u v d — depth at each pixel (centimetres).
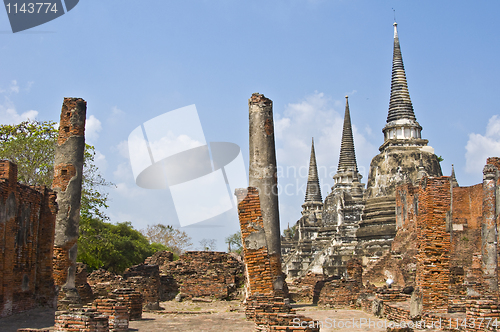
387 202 4803
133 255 4906
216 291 2966
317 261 5397
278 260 2236
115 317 1628
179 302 2823
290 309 1609
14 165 1914
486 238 2534
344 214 5472
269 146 2317
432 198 1761
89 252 3950
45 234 2181
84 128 2362
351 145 7269
